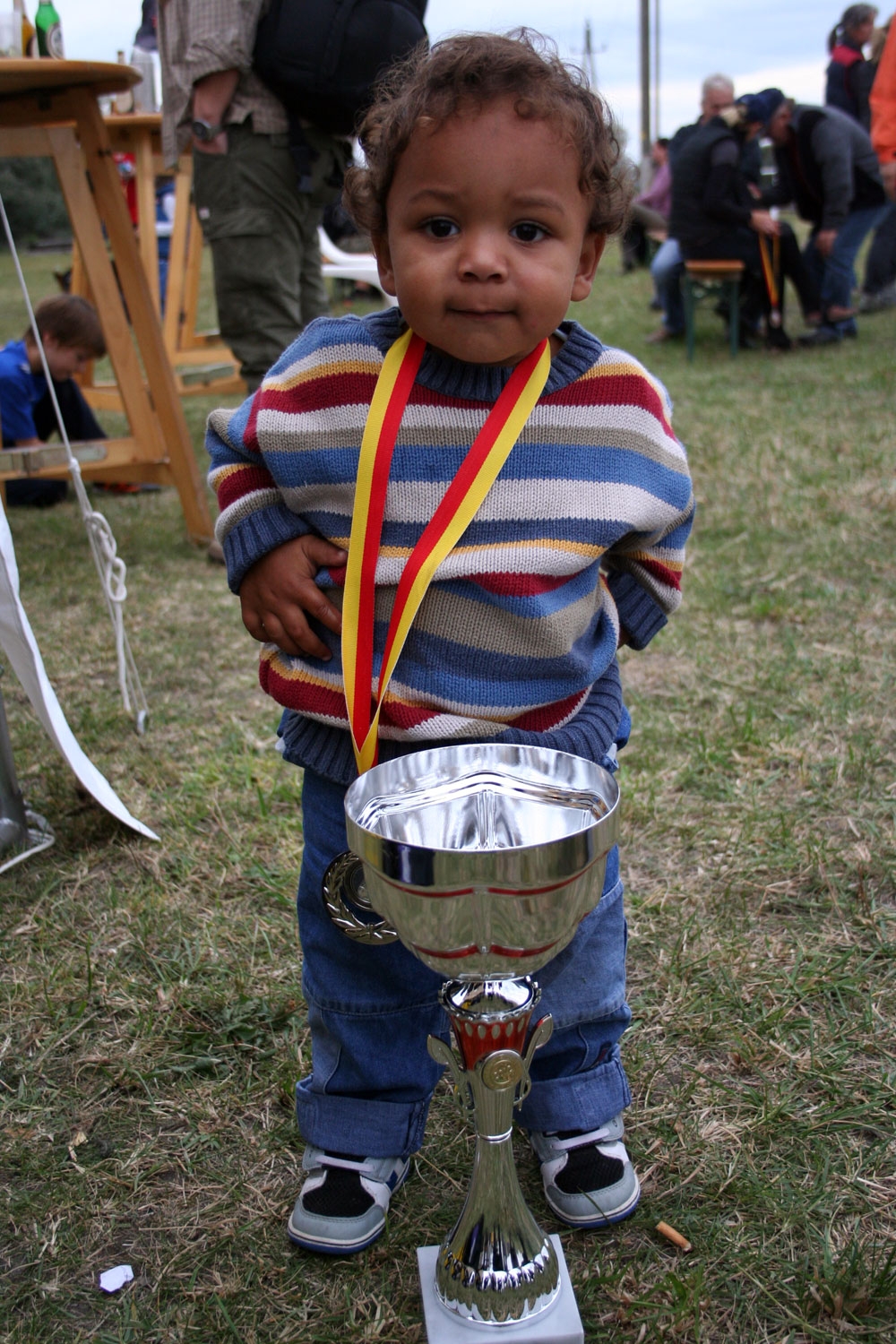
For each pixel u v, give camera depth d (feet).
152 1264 4.18
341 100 9.82
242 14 9.66
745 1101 4.80
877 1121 4.68
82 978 5.66
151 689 8.97
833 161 22.48
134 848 6.77
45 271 44.47
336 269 20.34
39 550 12.44
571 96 3.35
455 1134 4.71
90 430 14.67
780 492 13.17
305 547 3.80
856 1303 3.87
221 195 10.50
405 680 3.69
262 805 7.00
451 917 3.21
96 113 11.29
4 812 6.72
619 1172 4.28
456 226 3.33
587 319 28.48
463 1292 3.67
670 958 5.68
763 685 8.53
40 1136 4.75
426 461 3.59
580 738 3.82
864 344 23.20
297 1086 4.36
